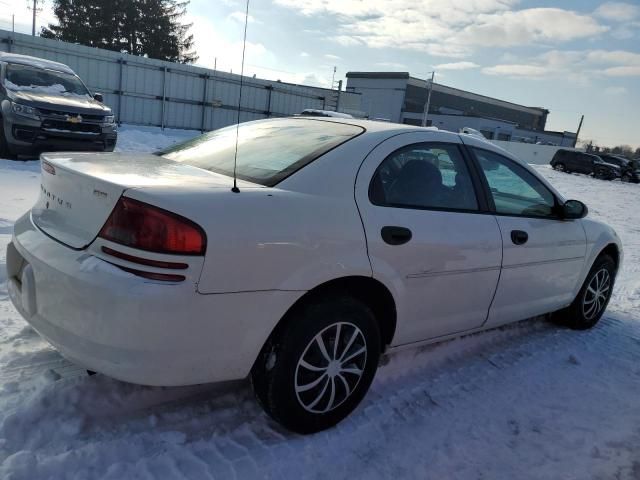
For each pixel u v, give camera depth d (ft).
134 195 7.02
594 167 113.60
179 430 8.39
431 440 9.03
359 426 9.15
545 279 12.89
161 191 7.15
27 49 61.87
